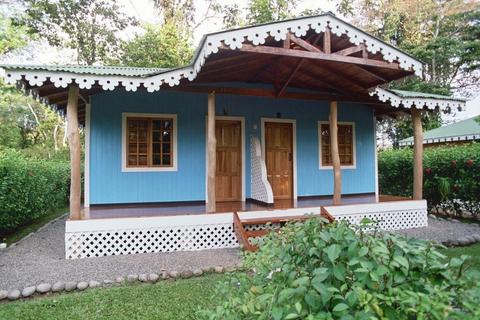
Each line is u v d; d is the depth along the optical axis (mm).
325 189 8531
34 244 6340
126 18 19188
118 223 5516
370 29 21812
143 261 5090
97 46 18859
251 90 6363
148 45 17234
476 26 19750
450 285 1436
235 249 5816
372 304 1270
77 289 4082
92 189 6742
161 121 7234
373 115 9055
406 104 6859
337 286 1481
